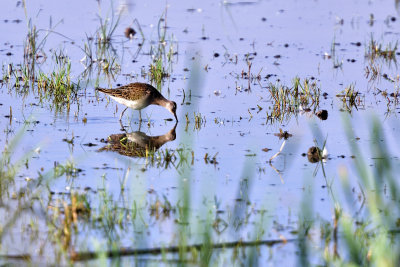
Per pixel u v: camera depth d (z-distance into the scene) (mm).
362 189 11930
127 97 16078
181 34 23188
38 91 17672
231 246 10125
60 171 12703
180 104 17234
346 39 23094
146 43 22312
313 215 11109
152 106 17781
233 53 21484
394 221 10852
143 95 16062
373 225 10742
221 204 11523
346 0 28000
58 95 17391
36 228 10492
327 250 10008
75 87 18312
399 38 22984
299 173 12906
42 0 26406
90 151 13938
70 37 22406
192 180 12516
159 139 14969
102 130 15383
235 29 23938
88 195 11719
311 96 17516
